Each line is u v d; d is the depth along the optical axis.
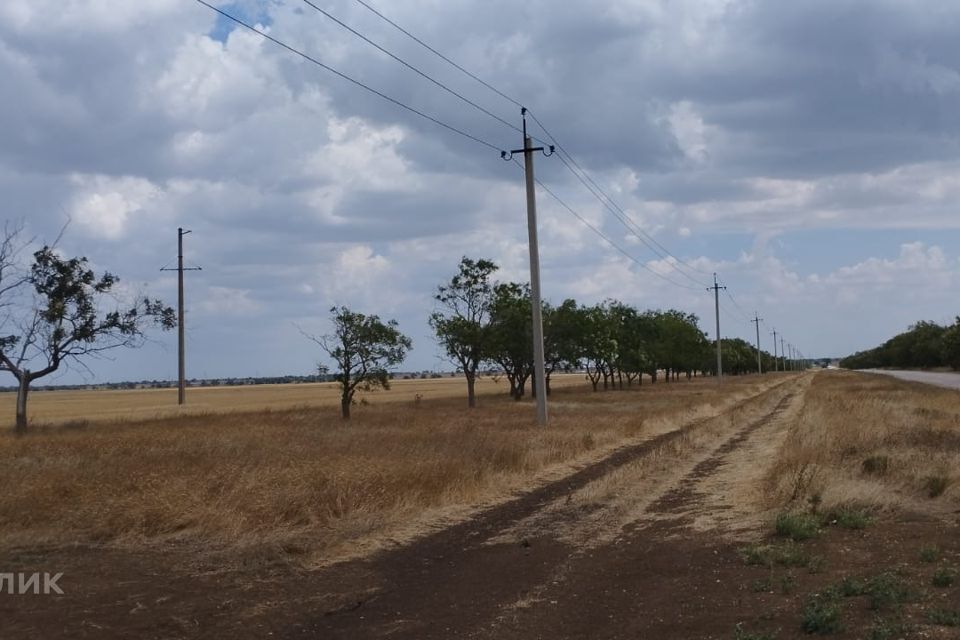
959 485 12.39
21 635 7.14
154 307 37.41
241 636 7.36
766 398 50.97
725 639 6.63
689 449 22.69
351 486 13.32
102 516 11.56
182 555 10.22
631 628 7.17
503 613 7.88
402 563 10.23
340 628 7.59
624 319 89.44
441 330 49.94
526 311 53.78
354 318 38.91
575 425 29.88
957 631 6.30
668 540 11.02
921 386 58.44
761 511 12.41
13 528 11.30
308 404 62.75
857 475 13.82
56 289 35.44
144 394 134.12
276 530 11.35
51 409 74.38
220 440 24.06
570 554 10.48
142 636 7.26
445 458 17.81
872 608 7.09
